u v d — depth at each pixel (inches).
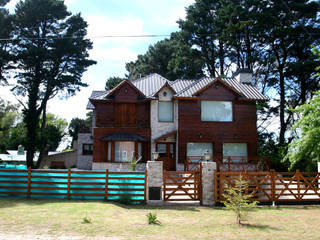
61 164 1619.1
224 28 1593.3
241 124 1008.2
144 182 580.4
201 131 987.3
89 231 357.1
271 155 1186.6
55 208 470.3
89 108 1195.9
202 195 581.0
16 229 350.6
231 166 963.3
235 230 390.9
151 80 1175.0
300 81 1453.0
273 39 1402.6
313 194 605.6
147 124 1019.9
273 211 531.2
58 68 1628.9
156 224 412.2
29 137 1528.1
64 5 1596.9
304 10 1349.7
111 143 995.3
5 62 1487.5
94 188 569.9
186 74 1742.1
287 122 1476.4
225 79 1141.1
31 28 1563.7
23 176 570.9
